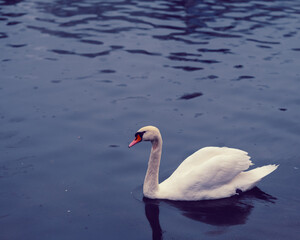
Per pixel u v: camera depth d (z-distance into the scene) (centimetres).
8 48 1736
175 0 2378
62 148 1132
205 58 1684
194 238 836
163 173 1050
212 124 1255
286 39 1861
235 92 1442
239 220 888
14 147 1129
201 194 961
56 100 1376
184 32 1928
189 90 1450
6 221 873
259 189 991
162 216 904
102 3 2328
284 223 874
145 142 1184
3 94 1402
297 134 1205
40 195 955
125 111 1320
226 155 988
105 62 1645
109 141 1170
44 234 839
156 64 1634
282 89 1461
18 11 2178
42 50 1734
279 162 1081
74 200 941
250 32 1938
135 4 2311
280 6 2298
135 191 982
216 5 2300
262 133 1212
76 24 2009
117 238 833
